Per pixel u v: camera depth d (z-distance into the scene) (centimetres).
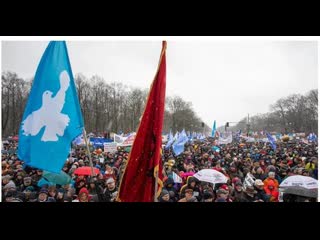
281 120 6031
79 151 1623
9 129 3225
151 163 382
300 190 606
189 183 683
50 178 666
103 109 3744
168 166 1070
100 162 1290
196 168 1149
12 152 1642
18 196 611
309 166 1134
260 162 1177
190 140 3070
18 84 3272
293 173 999
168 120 6350
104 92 3759
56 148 411
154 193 377
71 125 421
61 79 424
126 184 381
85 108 3622
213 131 3048
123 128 3947
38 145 406
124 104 3988
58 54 428
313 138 2992
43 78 418
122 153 1462
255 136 3619
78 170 736
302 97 5466
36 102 412
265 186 732
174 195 690
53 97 417
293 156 1642
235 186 669
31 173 866
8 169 947
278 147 2469
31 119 409
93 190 653
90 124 3638
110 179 625
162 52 384
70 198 613
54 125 413
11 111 3253
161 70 382
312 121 5225
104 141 1900
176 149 1477
